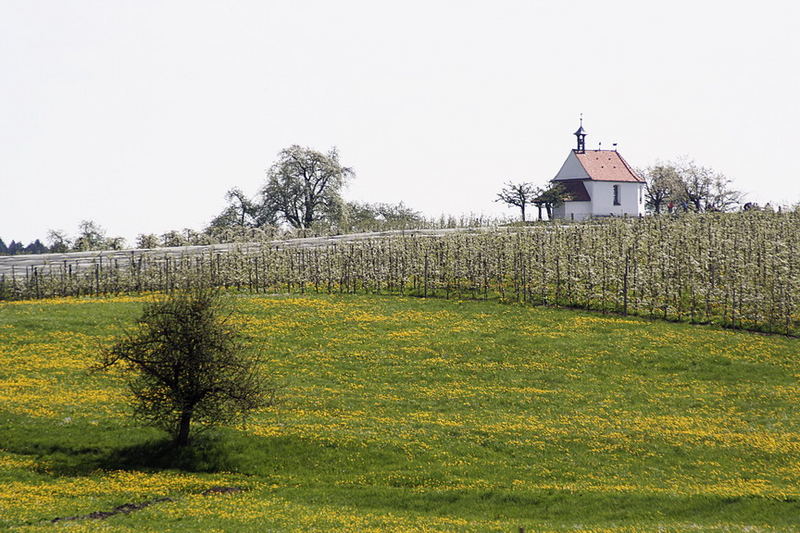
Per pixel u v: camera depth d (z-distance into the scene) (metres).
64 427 185.75
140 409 181.25
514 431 188.38
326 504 148.12
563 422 196.25
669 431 187.75
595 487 155.25
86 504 142.50
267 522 133.38
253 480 162.75
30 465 165.50
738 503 144.25
